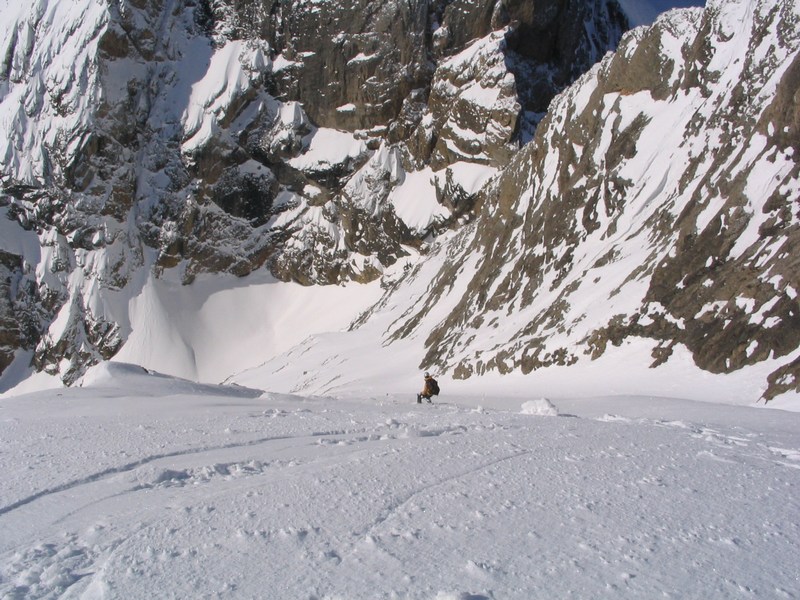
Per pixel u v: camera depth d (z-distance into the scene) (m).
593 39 92.69
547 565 4.33
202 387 21.94
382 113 90.88
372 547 4.69
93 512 5.91
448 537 4.86
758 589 3.98
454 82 82.75
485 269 45.06
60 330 92.50
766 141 23.16
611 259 30.78
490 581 4.10
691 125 30.69
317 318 89.88
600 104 38.38
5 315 95.00
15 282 96.75
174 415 12.34
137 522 5.50
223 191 98.69
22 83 103.31
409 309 60.19
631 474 6.63
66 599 4.09
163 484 6.82
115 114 99.00
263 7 101.12
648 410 14.53
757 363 18.86
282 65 99.25
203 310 96.06
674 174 30.27
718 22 31.52
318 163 94.31
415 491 6.10
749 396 17.58
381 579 4.17
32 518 5.80
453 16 86.06
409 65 88.44
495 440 8.58
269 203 99.31
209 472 7.21
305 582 4.16
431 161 83.44
